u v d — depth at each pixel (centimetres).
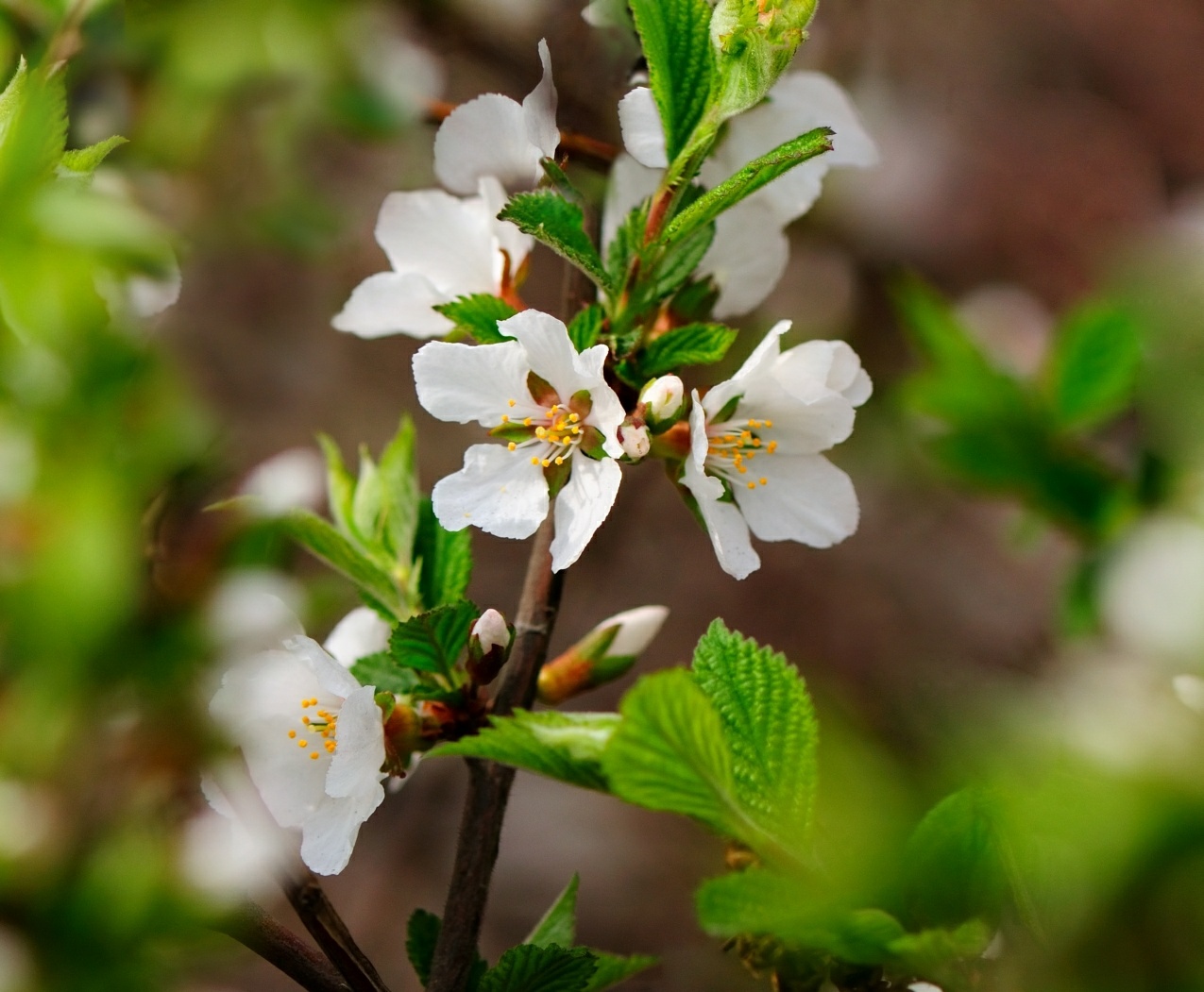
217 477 40
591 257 42
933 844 38
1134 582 39
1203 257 41
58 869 39
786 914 38
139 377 39
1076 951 36
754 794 39
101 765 39
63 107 39
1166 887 36
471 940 42
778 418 43
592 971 42
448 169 43
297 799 42
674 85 41
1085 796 36
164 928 39
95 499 39
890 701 37
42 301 39
